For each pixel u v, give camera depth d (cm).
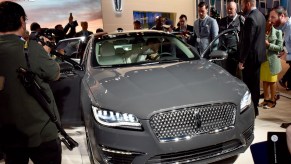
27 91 174
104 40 368
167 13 1238
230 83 270
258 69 374
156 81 271
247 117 258
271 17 413
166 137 229
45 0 929
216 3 1209
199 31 513
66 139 204
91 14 991
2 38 176
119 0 1053
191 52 363
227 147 249
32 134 178
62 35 633
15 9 178
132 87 261
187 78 276
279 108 436
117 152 235
